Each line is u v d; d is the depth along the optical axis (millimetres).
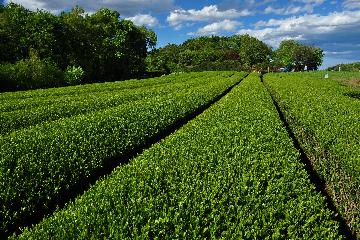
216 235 5488
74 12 76000
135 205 6422
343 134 11539
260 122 13570
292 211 5953
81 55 74000
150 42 103062
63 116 19734
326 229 5559
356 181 7816
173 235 5402
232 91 26281
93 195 7109
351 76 71500
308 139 13375
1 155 10578
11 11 66000
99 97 25875
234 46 172750
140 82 48469
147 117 16641
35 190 9344
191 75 65375
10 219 8320
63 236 5555
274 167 8195
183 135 11703
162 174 7918
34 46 65375
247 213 5973
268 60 130000
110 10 93062
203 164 8367
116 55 87000
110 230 5578
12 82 47094
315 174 12352
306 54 125312
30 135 12914
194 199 6492
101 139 12812
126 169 8641
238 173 7875
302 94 24125
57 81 53500
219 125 13078
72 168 10602
